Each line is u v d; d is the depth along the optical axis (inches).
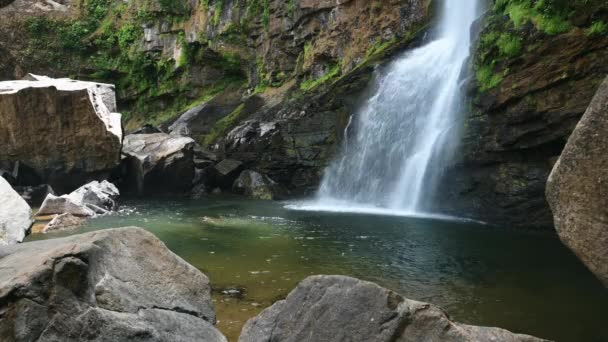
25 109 588.4
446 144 528.7
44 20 1254.3
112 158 625.0
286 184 756.6
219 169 760.3
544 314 221.8
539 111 420.8
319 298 151.2
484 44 486.0
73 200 487.2
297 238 390.6
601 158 136.3
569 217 146.0
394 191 609.9
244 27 1099.3
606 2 389.1
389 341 134.6
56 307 137.1
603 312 224.7
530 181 442.6
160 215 513.0
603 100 137.2
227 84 1154.0
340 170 705.6
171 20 1200.8
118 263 161.6
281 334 152.6
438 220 488.7
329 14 941.2
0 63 1266.0
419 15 810.2
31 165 604.1
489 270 296.4
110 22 1259.8
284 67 1029.8
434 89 599.8
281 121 798.5
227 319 211.5
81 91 597.6
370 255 332.5
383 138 655.1
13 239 342.3
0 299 133.2
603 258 137.5
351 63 877.8
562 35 411.2
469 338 130.8
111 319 143.8
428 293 250.1
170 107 1215.6
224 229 430.9
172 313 163.8
